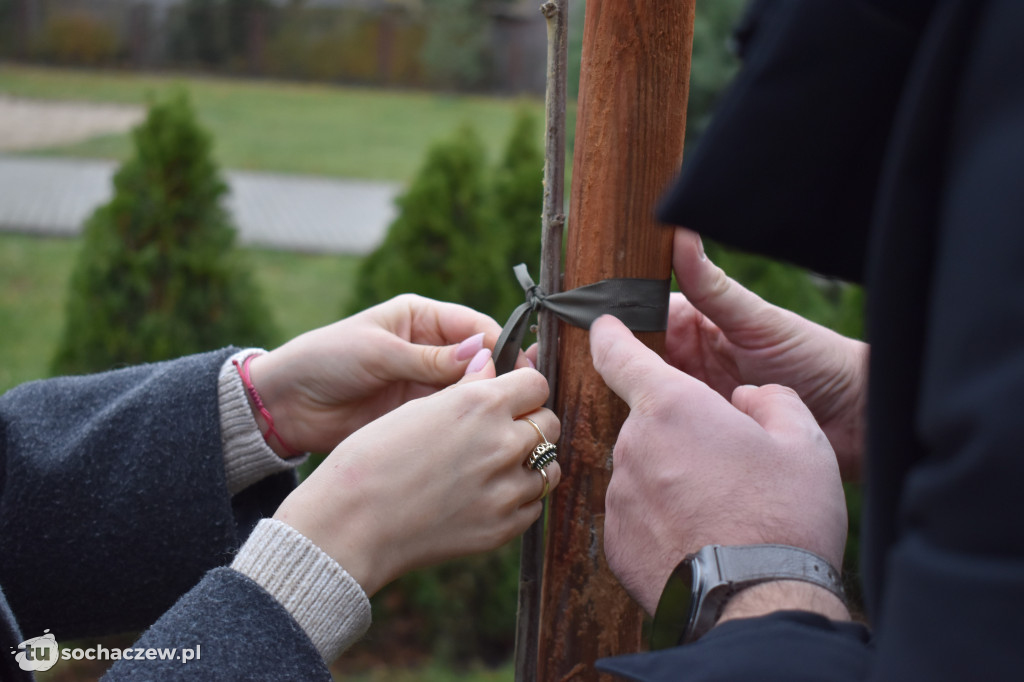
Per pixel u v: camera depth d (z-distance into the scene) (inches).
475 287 124.2
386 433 35.5
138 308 122.2
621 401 39.1
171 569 43.8
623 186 37.1
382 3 732.0
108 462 43.8
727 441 30.0
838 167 21.5
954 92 17.9
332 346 46.2
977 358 15.9
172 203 122.3
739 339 45.2
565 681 41.1
